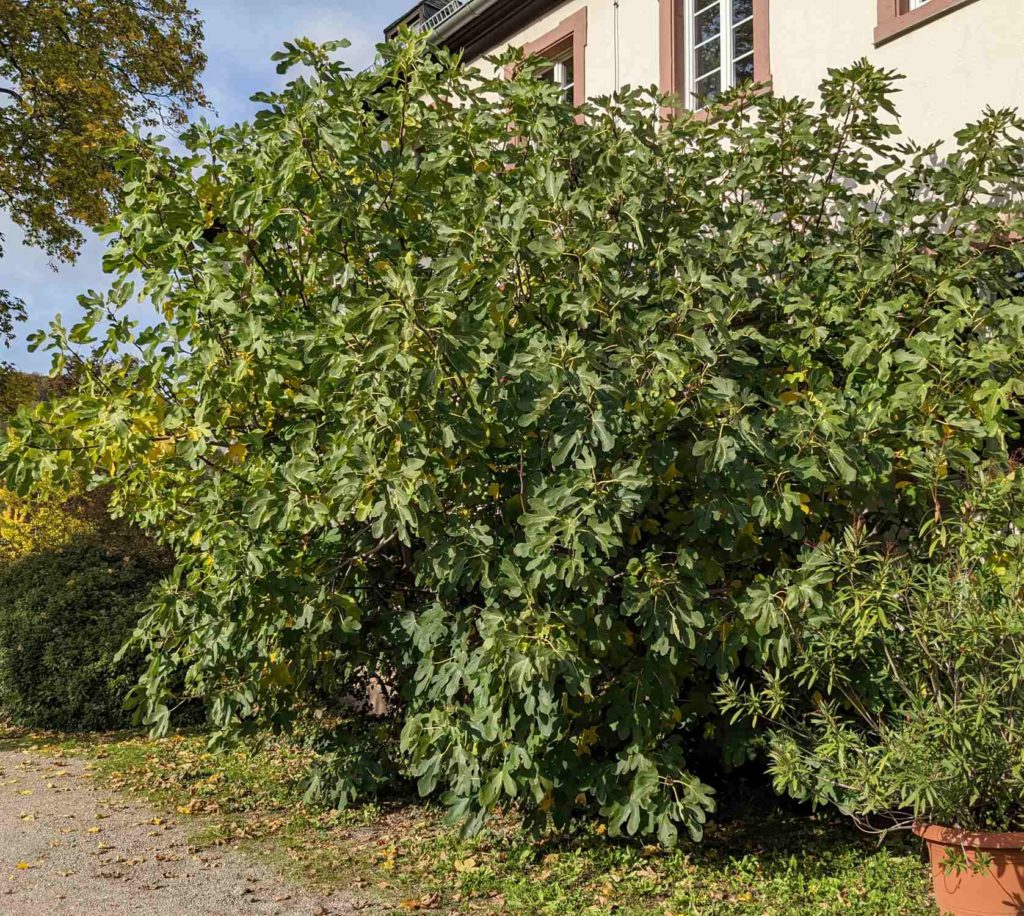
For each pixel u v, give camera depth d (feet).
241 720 21.36
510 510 17.47
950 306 17.35
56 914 16.01
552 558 15.76
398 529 16.19
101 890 17.20
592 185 19.04
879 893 15.58
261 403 19.25
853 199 21.33
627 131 22.98
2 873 18.29
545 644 15.29
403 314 15.16
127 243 19.53
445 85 21.12
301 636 19.42
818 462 16.21
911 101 23.90
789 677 16.52
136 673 34.09
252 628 18.78
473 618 18.24
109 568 36.81
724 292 17.25
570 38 35.35
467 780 17.39
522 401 16.40
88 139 49.70
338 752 23.30
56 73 49.98
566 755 17.48
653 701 16.81
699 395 16.05
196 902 16.49
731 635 16.63
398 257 18.67
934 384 16.11
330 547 19.56
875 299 18.99
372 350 15.40
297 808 22.80
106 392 19.02
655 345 16.31
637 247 19.77
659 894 16.40
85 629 34.53
